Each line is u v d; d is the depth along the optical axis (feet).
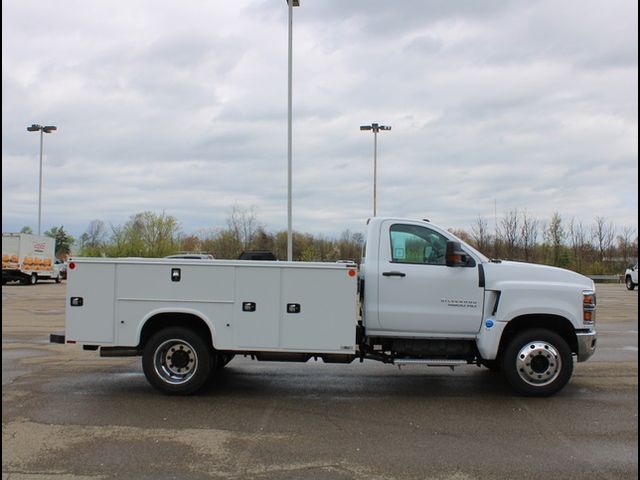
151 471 15.10
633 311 64.64
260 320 22.84
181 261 22.95
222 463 15.71
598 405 22.09
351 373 28.37
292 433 18.43
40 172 138.62
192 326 23.70
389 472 15.16
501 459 16.16
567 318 23.02
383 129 116.06
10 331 43.52
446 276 23.52
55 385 25.11
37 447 16.90
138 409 21.12
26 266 122.42
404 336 23.70
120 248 196.54
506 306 23.08
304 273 22.79
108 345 23.18
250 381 26.27
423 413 20.93
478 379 27.04
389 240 24.02
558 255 151.12
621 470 15.38
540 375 23.09
